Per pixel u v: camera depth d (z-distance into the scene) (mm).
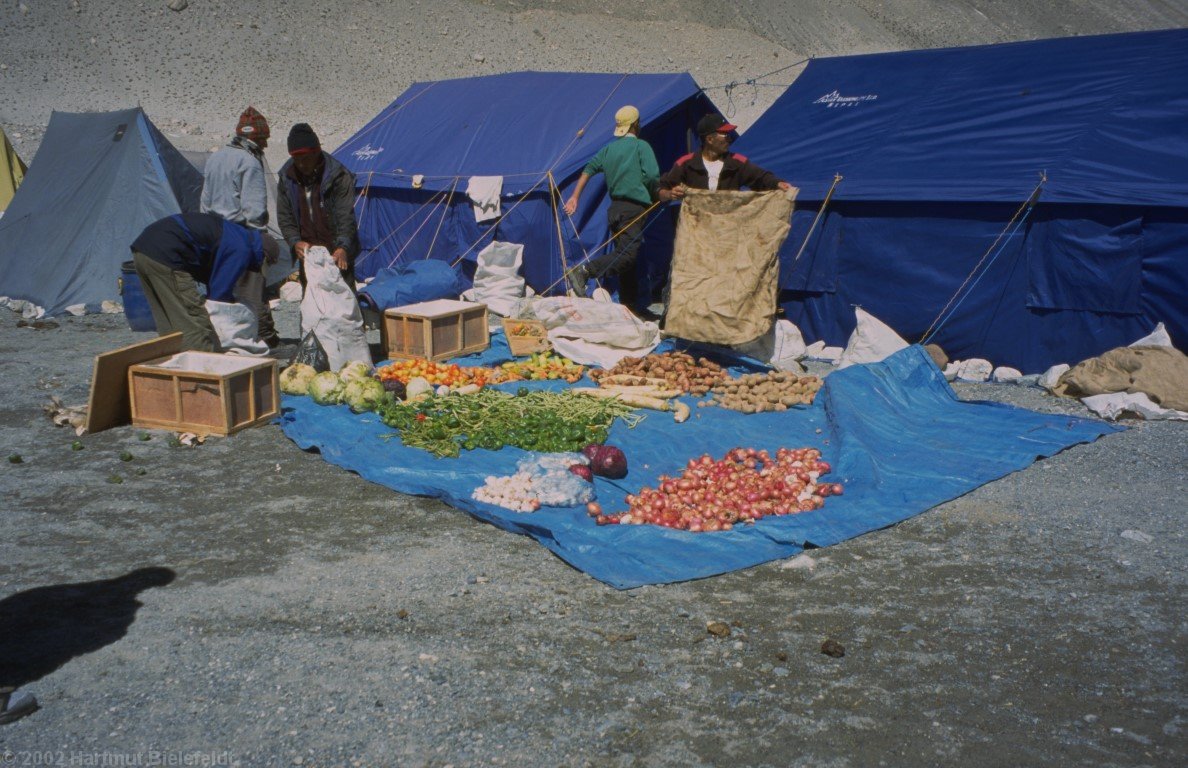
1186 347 8695
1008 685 4199
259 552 5574
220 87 34938
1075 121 10016
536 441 7129
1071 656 4438
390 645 4520
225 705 4043
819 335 10891
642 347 9969
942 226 9852
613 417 7902
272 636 4602
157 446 7438
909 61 12375
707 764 3658
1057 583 5195
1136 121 9688
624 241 11414
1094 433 7605
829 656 4438
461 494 6332
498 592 5070
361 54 39500
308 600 4973
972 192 9570
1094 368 8672
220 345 8766
